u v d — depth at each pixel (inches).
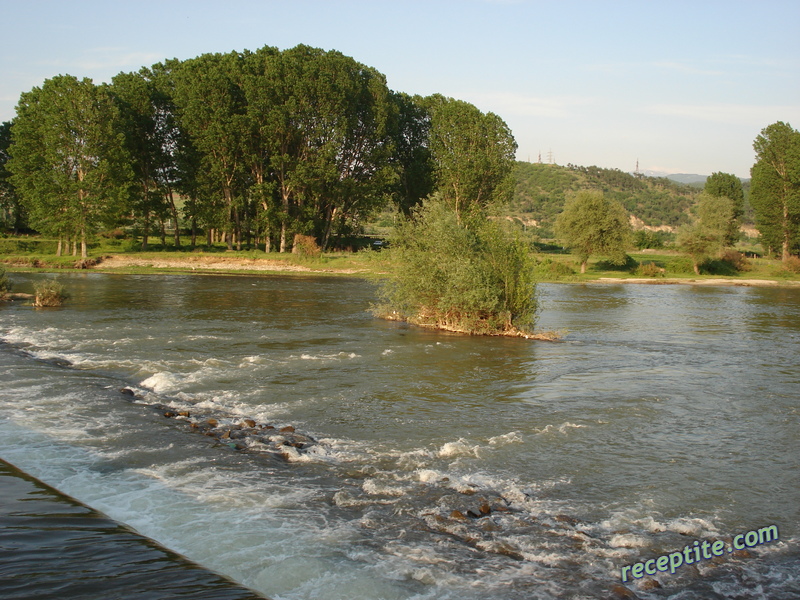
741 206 4739.2
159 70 3102.9
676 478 434.6
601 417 585.9
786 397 681.6
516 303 1154.7
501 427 546.3
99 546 311.1
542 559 314.2
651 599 282.5
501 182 3132.4
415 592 280.4
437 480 416.2
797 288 2723.9
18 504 356.2
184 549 312.8
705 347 1039.6
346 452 470.0
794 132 3779.5
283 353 869.8
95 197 2559.1
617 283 2822.3
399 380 722.8
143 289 1804.9
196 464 432.8
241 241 3275.1
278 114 2620.6
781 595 289.7
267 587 280.4
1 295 1461.6
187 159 2908.5
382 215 5984.3
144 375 714.8
